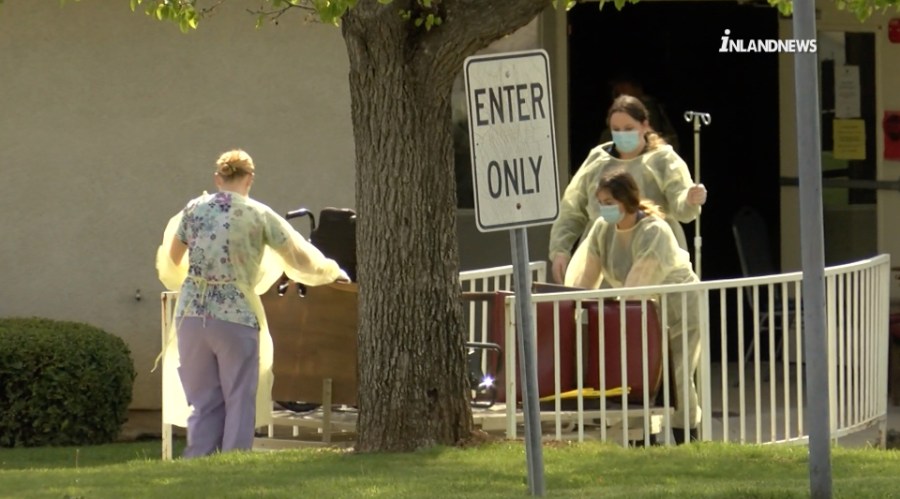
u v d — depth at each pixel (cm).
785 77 5041
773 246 5059
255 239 3225
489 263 4594
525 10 2836
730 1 5022
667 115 5069
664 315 3173
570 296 3108
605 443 3130
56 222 4203
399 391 3009
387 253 2986
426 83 2919
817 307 2191
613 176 3362
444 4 2866
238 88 4231
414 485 2641
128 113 4209
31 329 3931
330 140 4259
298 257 3234
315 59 4241
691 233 5103
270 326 3325
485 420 3275
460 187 4584
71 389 3869
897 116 4944
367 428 3045
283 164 4250
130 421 4228
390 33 2880
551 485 2684
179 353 3275
